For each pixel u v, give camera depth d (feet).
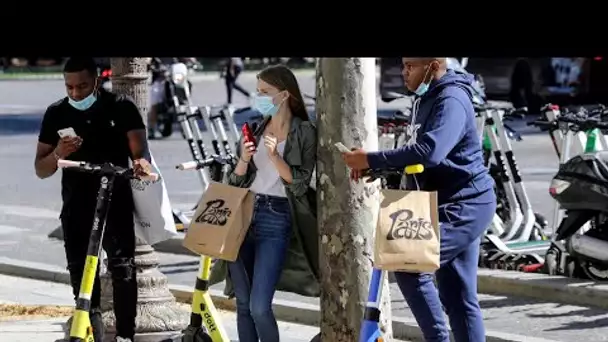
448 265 22.09
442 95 21.45
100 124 25.66
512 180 41.06
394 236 20.51
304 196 24.07
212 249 23.67
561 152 38.58
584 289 34.91
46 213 57.06
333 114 23.41
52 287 40.40
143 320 29.58
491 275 37.37
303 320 34.32
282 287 24.93
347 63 23.17
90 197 25.54
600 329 32.12
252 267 25.07
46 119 25.89
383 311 24.12
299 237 24.39
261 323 24.59
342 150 21.42
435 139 20.94
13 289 39.83
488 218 22.11
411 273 21.61
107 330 29.07
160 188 26.16
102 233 23.58
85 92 25.35
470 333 22.16
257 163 24.56
